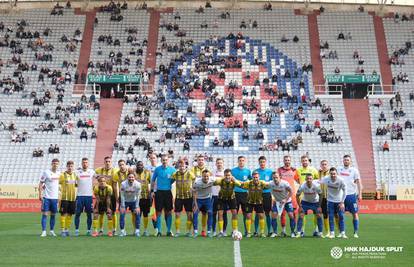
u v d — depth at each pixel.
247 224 18.05
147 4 64.44
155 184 18.38
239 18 62.78
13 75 56.28
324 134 50.25
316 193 17.81
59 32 61.06
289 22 62.41
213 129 50.91
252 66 57.56
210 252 13.40
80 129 51.09
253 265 11.25
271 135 50.34
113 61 57.88
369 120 52.12
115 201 18.48
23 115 52.34
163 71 57.03
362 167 47.75
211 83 55.28
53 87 55.16
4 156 48.78
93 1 64.19
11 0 63.34
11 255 12.70
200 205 18.09
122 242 15.79
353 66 57.66
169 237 17.58
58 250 13.73
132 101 54.06
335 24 62.22
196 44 59.91
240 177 18.62
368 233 20.09
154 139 50.00
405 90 55.31
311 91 55.00
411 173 47.34
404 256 13.03
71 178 18.44
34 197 42.53
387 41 60.38
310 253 13.27
